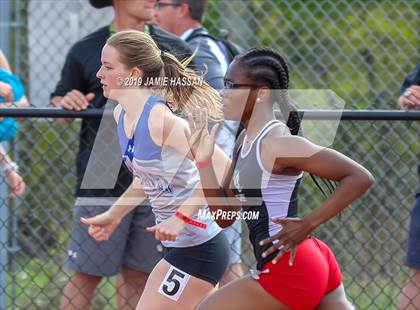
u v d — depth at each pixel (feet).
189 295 39.83
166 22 54.39
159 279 40.09
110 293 58.80
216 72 48.70
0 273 53.72
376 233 55.52
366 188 34.22
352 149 53.47
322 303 37.09
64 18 64.23
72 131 63.00
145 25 48.70
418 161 55.06
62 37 64.44
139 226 48.65
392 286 54.13
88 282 49.85
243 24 71.92
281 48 72.38
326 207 34.50
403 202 55.47
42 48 64.44
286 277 35.29
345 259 55.52
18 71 65.05
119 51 38.55
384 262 55.06
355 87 70.03
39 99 64.28
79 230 48.88
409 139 54.75
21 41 67.00
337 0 74.54
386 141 53.78
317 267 35.63
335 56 72.02
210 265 39.93
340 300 37.14
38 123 62.54
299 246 35.58
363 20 73.20
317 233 54.80
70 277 50.01
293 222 34.99
